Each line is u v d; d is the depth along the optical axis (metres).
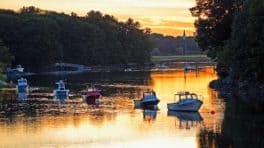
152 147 78.12
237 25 124.69
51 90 160.38
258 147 74.12
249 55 120.81
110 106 120.06
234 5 159.38
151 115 106.25
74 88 167.00
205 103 119.69
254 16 119.38
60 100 132.12
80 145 79.56
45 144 80.12
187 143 79.25
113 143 81.00
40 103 125.81
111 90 159.50
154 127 92.62
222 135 82.81
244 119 96.06
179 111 110.44
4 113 108.56
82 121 98.94
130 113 109.12
